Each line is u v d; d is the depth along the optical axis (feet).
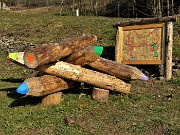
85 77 14.19
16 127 11.84
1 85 18.25
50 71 13.57
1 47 31.04
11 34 36.58
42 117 12.59
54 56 13.21
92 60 14.35
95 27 34.76
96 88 14.51
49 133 11.39
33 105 13.94
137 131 11.54
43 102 13.87
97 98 14.39
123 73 14.57
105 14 65.00
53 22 40.98
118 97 14.82
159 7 46.09
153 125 11.97
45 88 13.21
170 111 13.42
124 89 14.96
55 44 13.41
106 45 26.37
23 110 13.30
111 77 14.69
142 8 56.18
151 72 19.70
